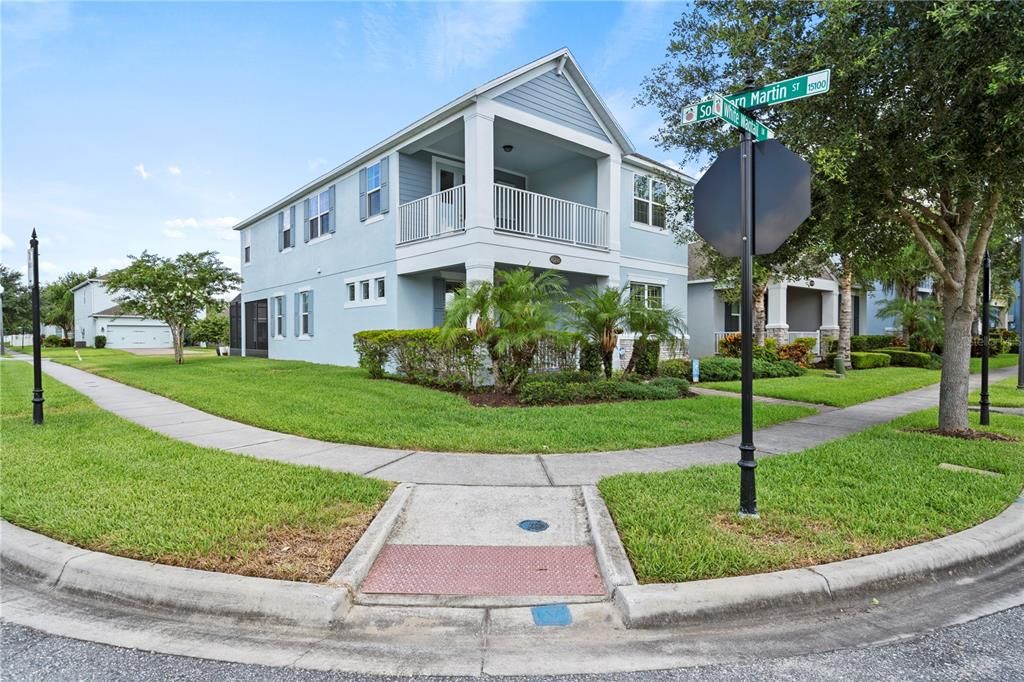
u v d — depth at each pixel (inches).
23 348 1676.9
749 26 270.7
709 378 567.5
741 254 161.5
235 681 95.0
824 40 225.9
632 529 147.9
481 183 472.4
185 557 131.6
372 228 613.9
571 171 626.5
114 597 123.2
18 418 325.4
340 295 678.5
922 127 234.1
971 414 354.3
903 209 277.6
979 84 203.0
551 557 140.0
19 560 137.3
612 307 423.2
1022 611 119.6
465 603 118.8
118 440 259.9
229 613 116.0
